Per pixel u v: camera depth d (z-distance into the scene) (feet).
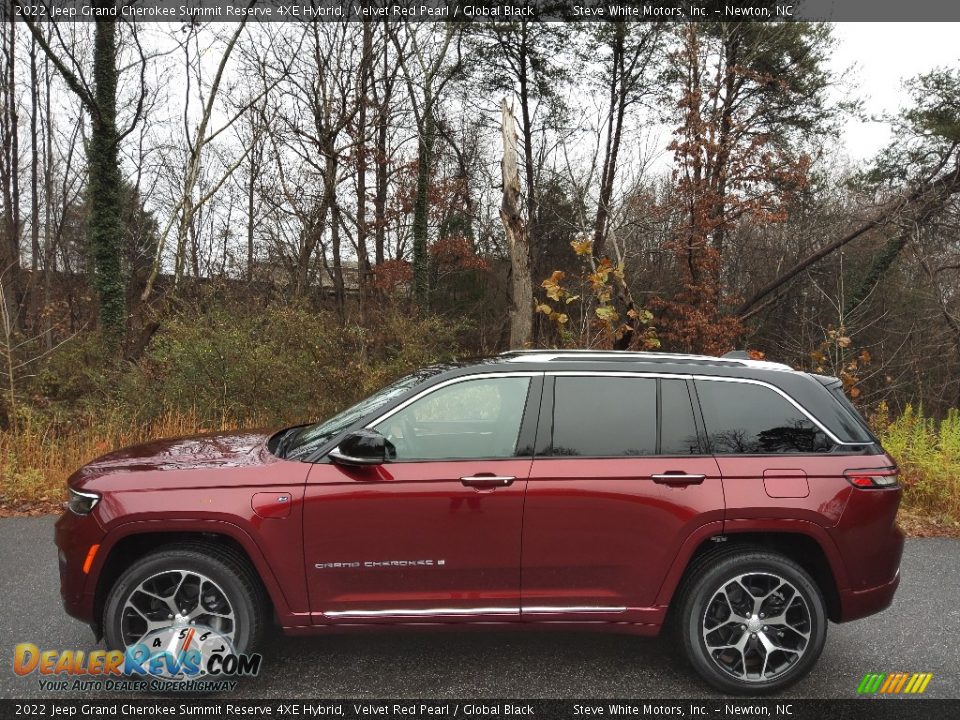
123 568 11.27
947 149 69.97
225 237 85.20
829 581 11.12
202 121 54.19
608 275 29.27
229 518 10.55
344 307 66.64
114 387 35.24
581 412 11.29
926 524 21.91
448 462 10.96
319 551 10.71
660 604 10.91
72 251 85.20
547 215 85.30
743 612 10.98
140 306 49.32
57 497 22.68
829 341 33.12
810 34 76.02
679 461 11.00
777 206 71.10
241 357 33.17
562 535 10.82
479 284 93.40
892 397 63.93
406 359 38.73
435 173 83.05
